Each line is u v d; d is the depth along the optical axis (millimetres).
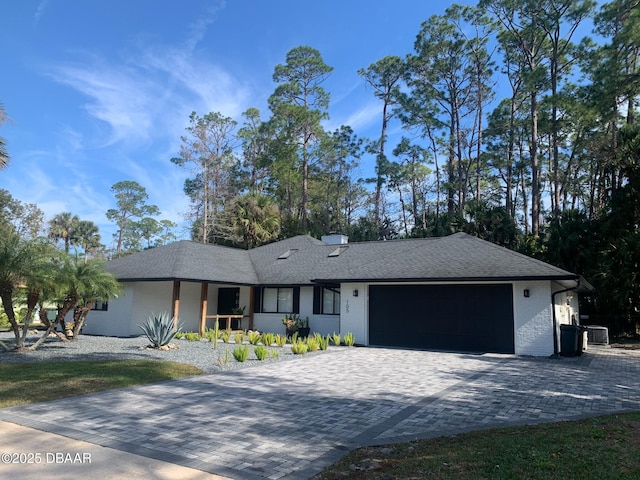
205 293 20156
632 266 19750
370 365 11984
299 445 5426
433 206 51031
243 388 8891
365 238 40688
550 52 35062
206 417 6664
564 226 23453
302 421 6516
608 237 22250
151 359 12508
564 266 23250
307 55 44812
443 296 16125
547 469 4316
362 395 8305
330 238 25828
